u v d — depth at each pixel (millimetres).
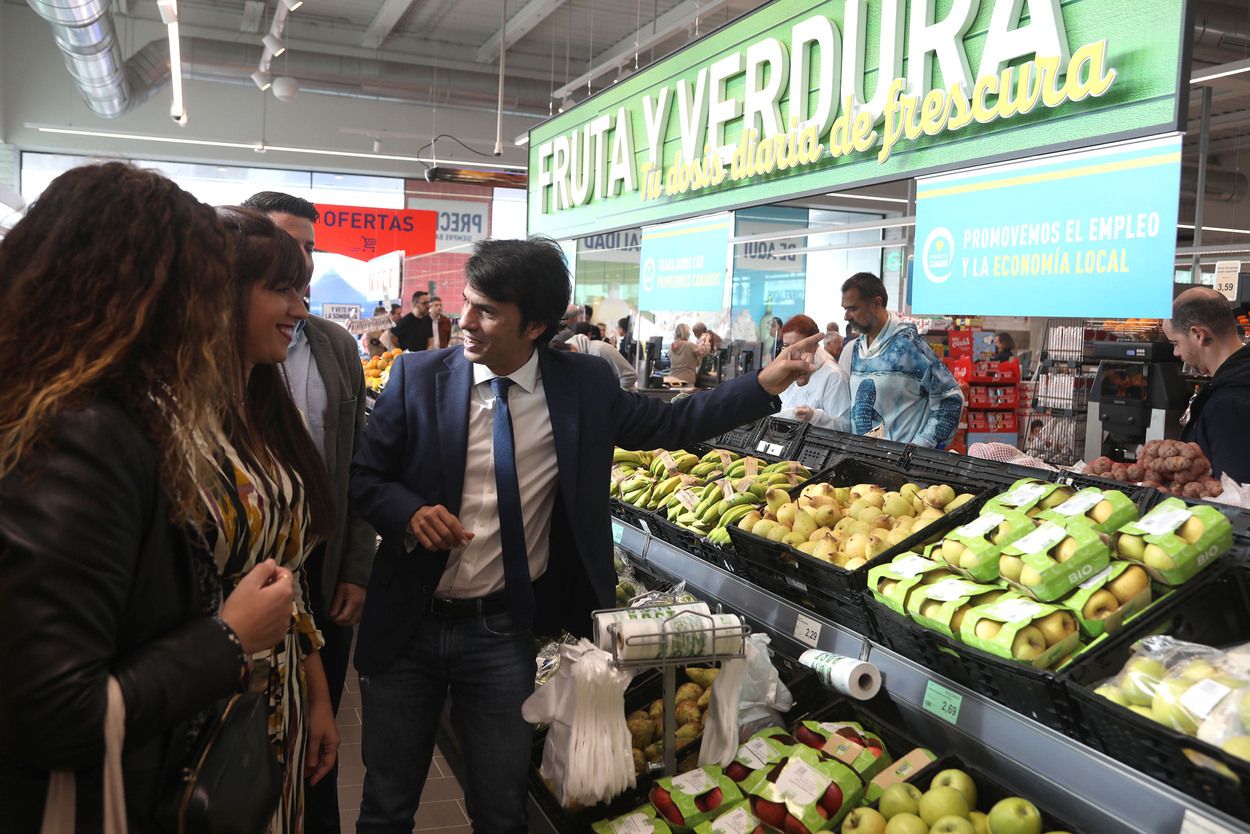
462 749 2115
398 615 2016
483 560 2020
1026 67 2664
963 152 2963
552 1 13047
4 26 15055
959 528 1929
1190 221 15500
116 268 1069
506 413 2006
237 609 1140
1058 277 2609
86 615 971
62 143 15664
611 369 2168
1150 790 1382
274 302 1475
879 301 4016
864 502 2410
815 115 3709
